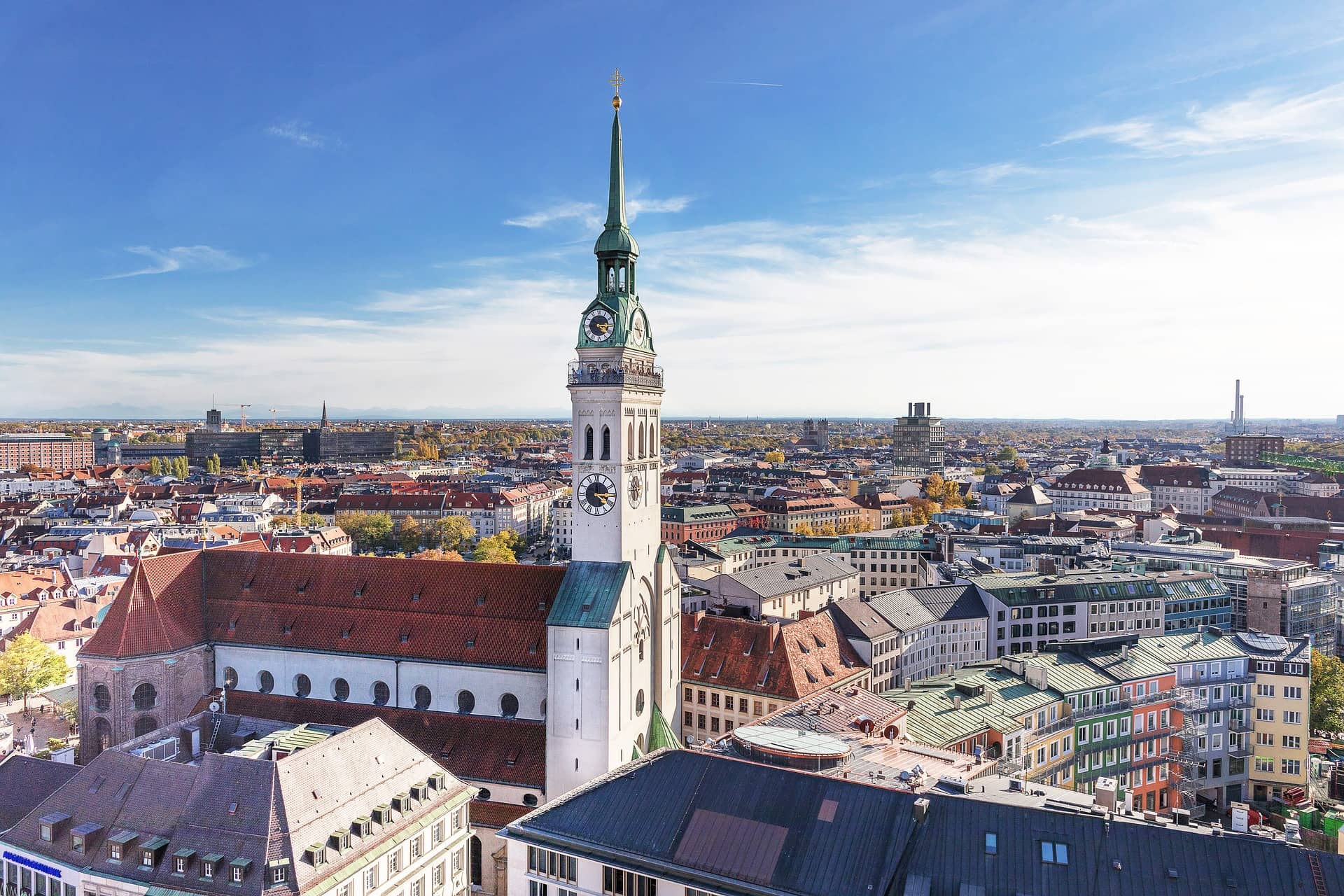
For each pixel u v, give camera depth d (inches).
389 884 2608.3
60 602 6215.6
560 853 2151.8
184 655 3742.6
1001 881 1855.3
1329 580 6855.3
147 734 3255.4
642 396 3516.2
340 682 3720.5
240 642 3823.8
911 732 3341.5
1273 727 4515.3
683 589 6200.8
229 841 2374.5
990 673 4099.4
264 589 3932.1
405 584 3791.8
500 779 3351.4
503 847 3282.5
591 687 3260.3
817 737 2640.3
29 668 5226.4
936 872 1889.8
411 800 2743.6
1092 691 4035.4
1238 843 1833.2
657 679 3710.6
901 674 5403.5
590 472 3395.7
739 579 6205.7
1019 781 2361.0
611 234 3380.9
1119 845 1878.7
